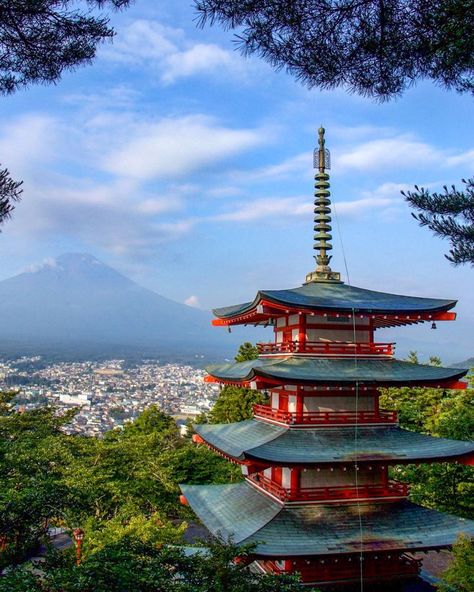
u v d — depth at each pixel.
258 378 22.27
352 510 22.36
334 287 26.58
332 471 22.81
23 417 46.09
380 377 22.62
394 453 22.05
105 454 39.09
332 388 23.19
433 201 11.98
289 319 25.06
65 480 31.17
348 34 11.06
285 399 24.50
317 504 22.20
